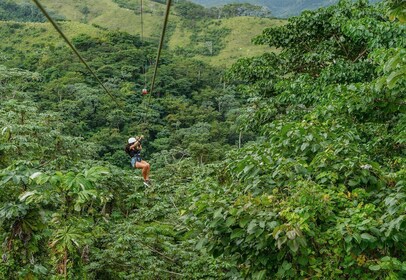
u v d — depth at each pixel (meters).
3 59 30.75
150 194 14.80
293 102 13.43
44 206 6.47
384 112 7.48
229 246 5.17
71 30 102.88
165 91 73.06
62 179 5.34
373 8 14.55
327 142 6.34
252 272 5.16
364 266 4.53
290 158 6.04
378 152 8.07
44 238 6.44
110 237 10.83
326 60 15.64
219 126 58.38
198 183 7.53
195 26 135.12
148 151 53.47
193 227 5.70
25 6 135.50
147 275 9.66
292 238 4.28
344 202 5.11
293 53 17.75
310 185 5.09
